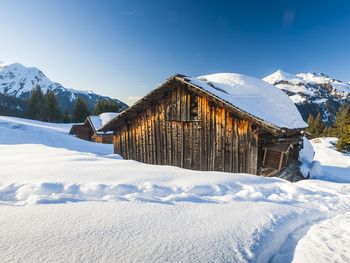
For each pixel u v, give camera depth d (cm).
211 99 1114
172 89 1263
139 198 478
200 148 1177
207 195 564
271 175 1034
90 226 330
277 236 391
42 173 610
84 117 7788
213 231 354
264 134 1062
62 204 416
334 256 347
